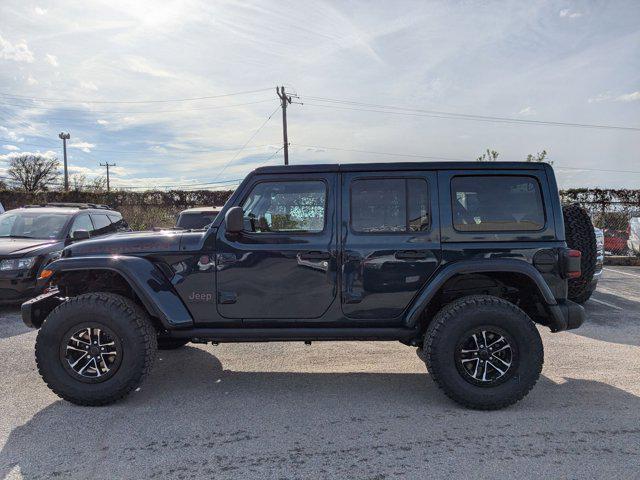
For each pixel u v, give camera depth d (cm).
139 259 396
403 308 396
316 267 395
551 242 397
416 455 307
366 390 424
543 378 451
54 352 382
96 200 2200
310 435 337
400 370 479
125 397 407
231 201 406
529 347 373
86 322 381
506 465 294
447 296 426
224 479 281
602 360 504
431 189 400
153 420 362
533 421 358
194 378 455
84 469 293
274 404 393
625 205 1489
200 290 400
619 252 1423
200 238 403
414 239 395
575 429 344
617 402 393
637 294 893
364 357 520
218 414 373
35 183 5306
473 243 396
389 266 394
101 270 409
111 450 317
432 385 437
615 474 284
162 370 479
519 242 396
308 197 404
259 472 288
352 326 403
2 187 2869
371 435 336
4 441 330
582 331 623
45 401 400
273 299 398
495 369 379
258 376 461
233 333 399
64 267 392
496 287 426
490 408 376
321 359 513
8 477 285
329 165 405
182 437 334
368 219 400
